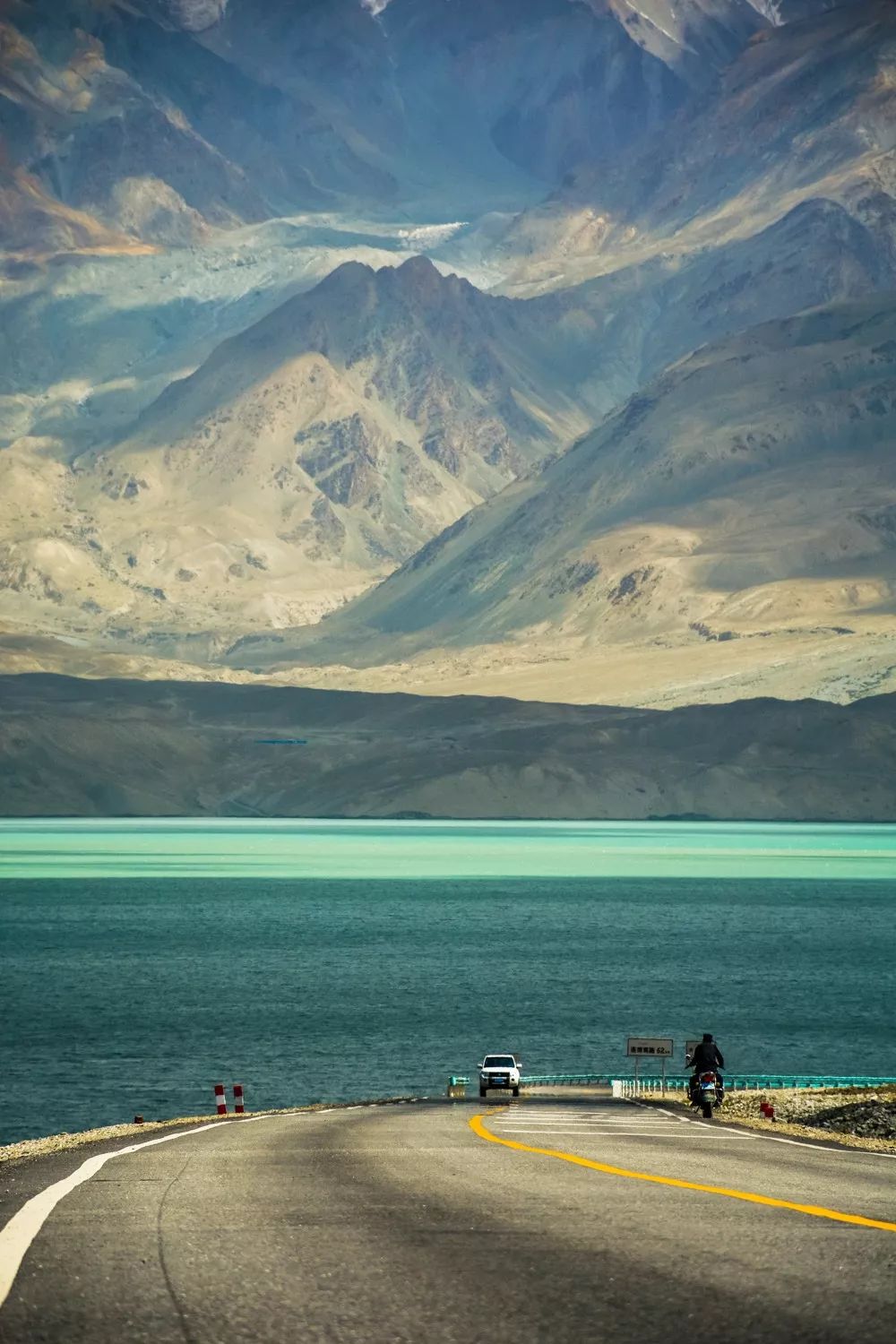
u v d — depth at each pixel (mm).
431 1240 62938
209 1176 85812
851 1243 61656
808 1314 49812
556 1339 47312
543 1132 121312
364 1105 182500
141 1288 54219
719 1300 51719
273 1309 51219
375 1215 69688
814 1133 135000
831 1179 84688
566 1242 62250
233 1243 62656
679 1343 46562
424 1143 107562
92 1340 47531
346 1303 52062
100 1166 91938
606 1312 50406
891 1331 47500
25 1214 70312
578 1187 79312
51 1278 55812
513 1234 64250
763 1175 86438
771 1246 60969
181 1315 50438
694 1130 129750
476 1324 49125
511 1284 54562
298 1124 132500
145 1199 75562
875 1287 53594
